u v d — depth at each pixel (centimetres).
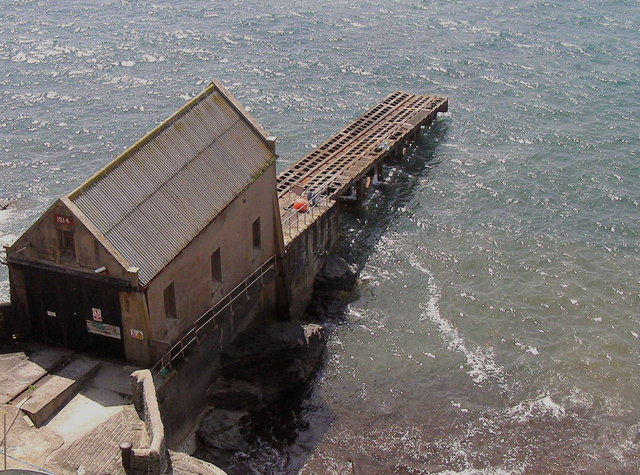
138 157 3775
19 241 3516
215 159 4103
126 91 8569
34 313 3675
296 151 7188
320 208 5303
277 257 4641
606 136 7425
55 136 7438
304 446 4038
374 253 5712
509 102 8250
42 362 3556
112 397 3388
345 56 9588
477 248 5753
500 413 4284
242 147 4281
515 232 5938
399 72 9094
